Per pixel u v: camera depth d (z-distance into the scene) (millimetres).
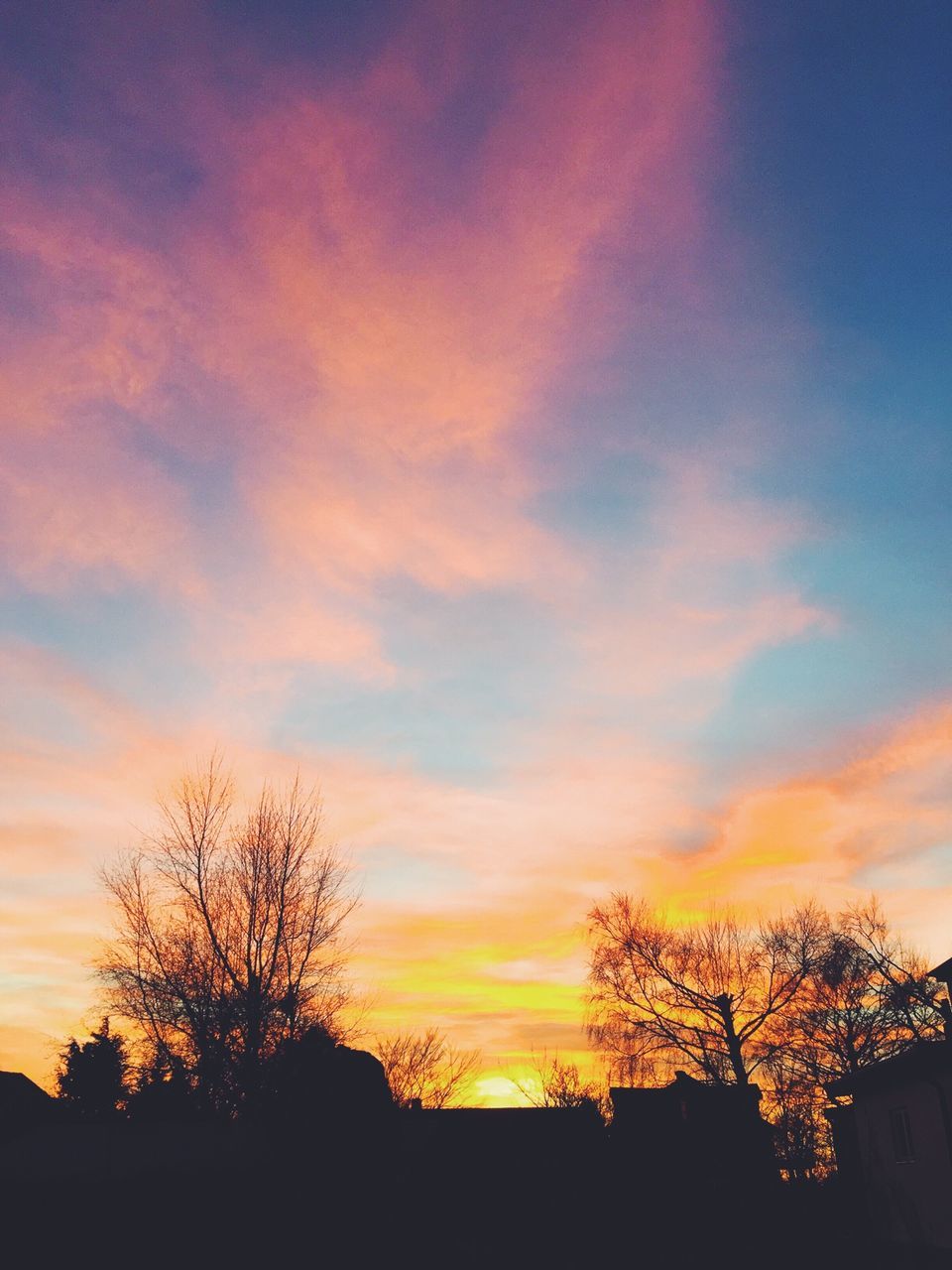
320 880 35062
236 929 33938
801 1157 38219
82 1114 49875
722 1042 39000
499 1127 39719
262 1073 31375
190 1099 32656
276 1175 26672
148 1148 29156
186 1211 25625
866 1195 26266
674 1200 34688
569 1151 37500
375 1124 27734
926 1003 37031
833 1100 31109
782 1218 32594
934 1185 21547
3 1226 24516
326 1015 33562
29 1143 29312
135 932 33688
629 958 40125
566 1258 28516
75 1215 25188
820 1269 24516
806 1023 39750
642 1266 26844
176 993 32781
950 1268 20672
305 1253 25141
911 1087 22812
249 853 34812
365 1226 26172
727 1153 36531
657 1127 38031
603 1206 34031
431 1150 36000
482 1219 32781
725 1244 29625
